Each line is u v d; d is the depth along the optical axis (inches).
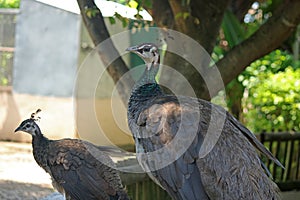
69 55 872.3
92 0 445.4
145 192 420.5
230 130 308.3
